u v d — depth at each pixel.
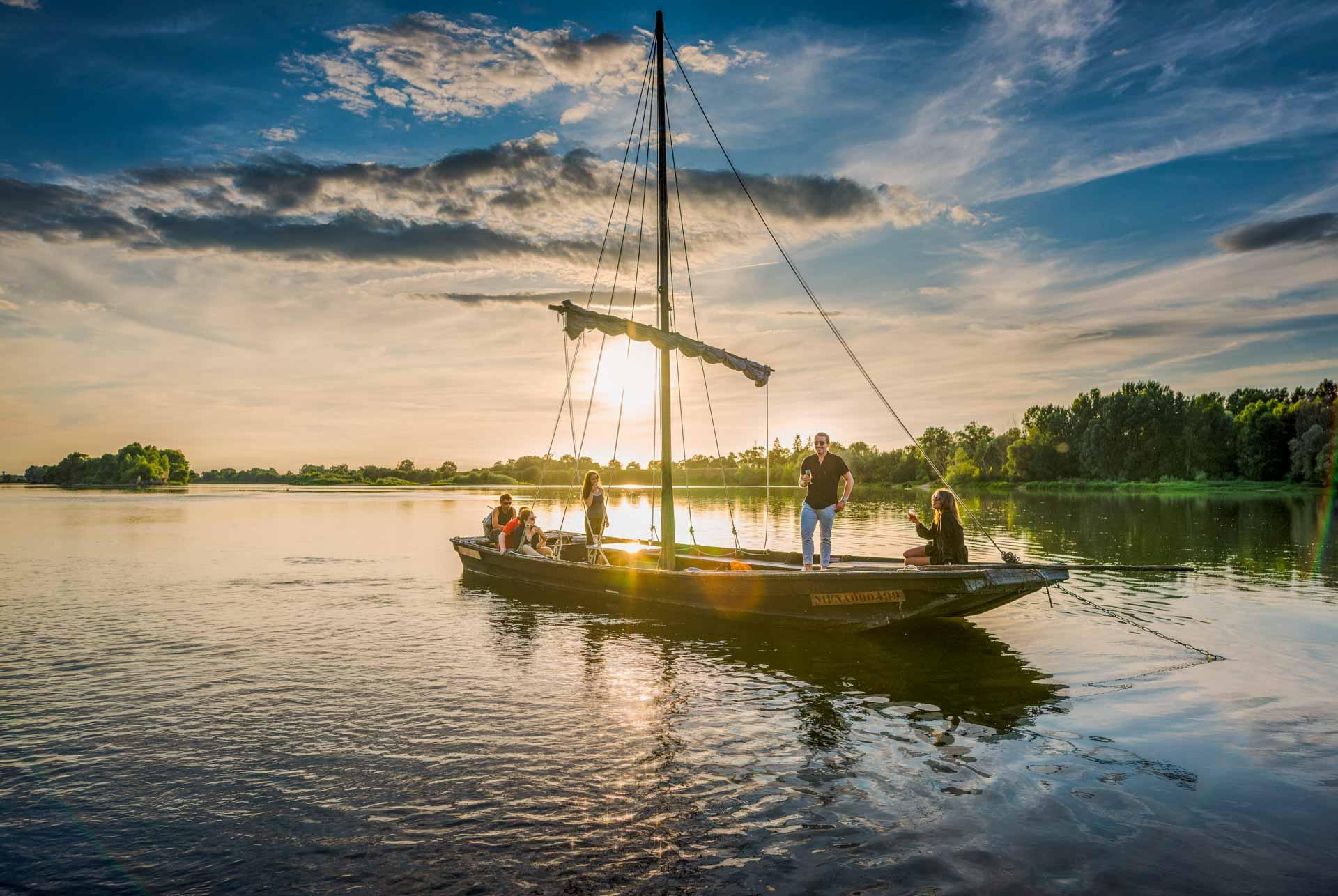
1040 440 108.12
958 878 4.51
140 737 7.11
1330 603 13.16
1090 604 13.43
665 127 13.70
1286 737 6.79
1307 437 73.31
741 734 7.10
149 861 4.86
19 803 5.71
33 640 11.17
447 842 5.07
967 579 10.60
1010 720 7.37
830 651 10.54
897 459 138.38
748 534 30.23
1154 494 74.81
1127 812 5.35
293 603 14.42
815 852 4.85
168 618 12.86
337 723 7.48
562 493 99.38
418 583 16.89
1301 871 4.55
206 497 76.25
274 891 4.50
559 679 9.09
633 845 4.98
